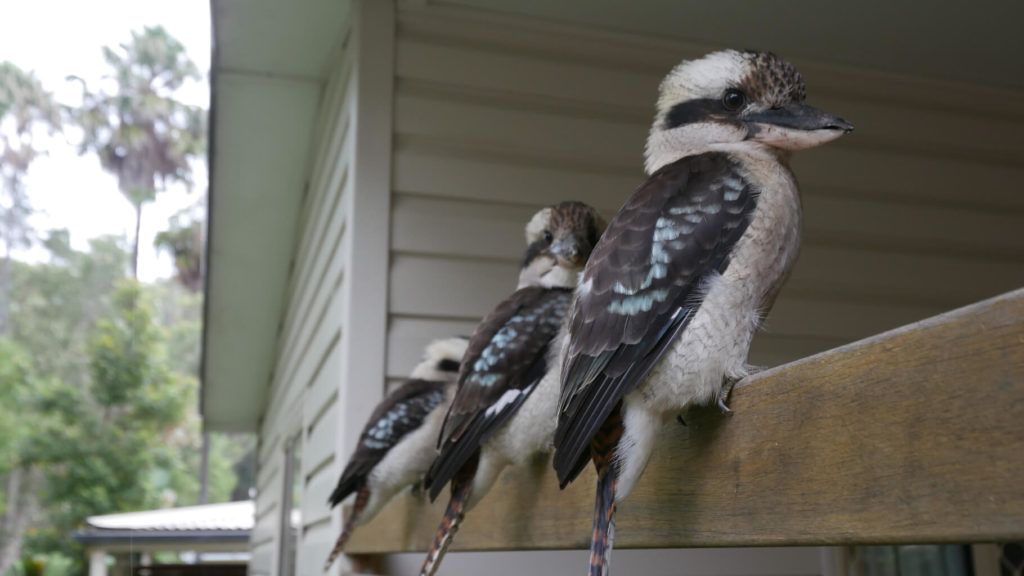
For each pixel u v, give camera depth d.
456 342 1.63
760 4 1.83
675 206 0.78
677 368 0.75
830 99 2.05
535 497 1.03
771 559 1.84
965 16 1.87
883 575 1.91
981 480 0.53
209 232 3.36
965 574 1.92
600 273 0.78
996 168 2.10
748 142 0.86
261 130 2.71
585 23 1.90
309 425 2.59
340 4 2.02
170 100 18.92
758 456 0.73
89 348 14.59
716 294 0.76
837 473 0.64
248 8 2.07
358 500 1.62
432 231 1.78
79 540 6.29
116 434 13.62
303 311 2.91
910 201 2.05
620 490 0.76
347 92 1.97
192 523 6.56
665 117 0.91
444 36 1.84
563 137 1.87
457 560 1.71
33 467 13.43
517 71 1.86
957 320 0.55
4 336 16.94
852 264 2.00
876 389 0.61
